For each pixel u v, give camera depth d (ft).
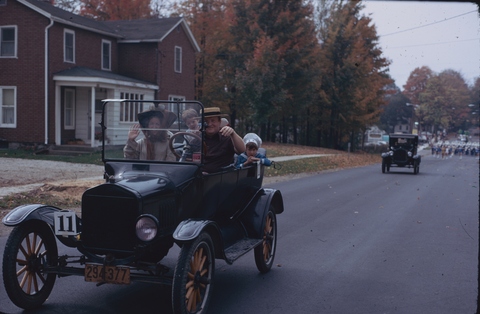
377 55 140.56
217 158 18.85
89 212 15.25
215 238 16.44
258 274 21.75
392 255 25.38
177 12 136.87
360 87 140.77
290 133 181.47
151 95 91.71
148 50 92.12
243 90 117.39
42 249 17.99
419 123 311.27
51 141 76.33
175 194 16.22
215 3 127.13
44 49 75.25
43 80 75.61
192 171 16.93
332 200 45.52
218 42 124.36
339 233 30.71
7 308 16.37
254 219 20.65
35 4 76.02
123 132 18.01
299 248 26.63
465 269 22.85
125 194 14.88
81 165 60.54
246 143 21.56
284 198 45.98
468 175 84.64
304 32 126.62
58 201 36.19
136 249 14.71
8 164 58.85
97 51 86.63
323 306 17.69
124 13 131.75
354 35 138.10
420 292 19.48
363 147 190.70
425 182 67.82
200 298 15.67
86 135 81.87
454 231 31.91
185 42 102.32
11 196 36.17
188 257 14.60
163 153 17.57
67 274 16.02
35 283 16.46
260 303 17.85
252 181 21.53
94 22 89.30
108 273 14.76
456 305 17.99
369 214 38.09
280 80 118.11
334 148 156.35
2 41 77.10
